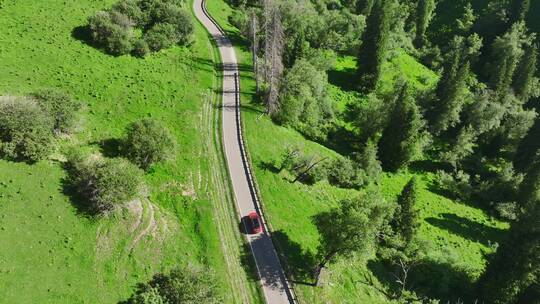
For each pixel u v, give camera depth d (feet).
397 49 354.95
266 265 151.23
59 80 185.98
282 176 192.75
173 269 128.26
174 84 218.38
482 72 366.84
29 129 137.28
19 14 216.33
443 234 222.69
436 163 276.82
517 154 273.33
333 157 232.32
